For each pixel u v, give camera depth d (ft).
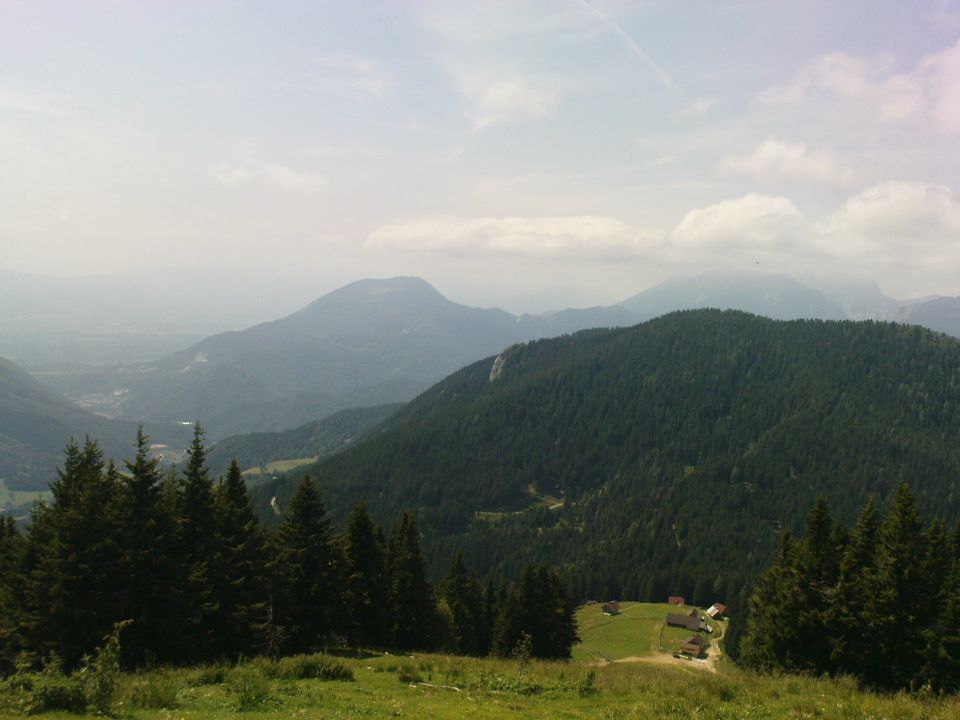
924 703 55.21
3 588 108.88
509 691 63.82
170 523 98.17
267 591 114.21
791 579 114.83
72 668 82.43
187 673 64.90
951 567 120.57
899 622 102.37
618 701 60.13
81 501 92.63
